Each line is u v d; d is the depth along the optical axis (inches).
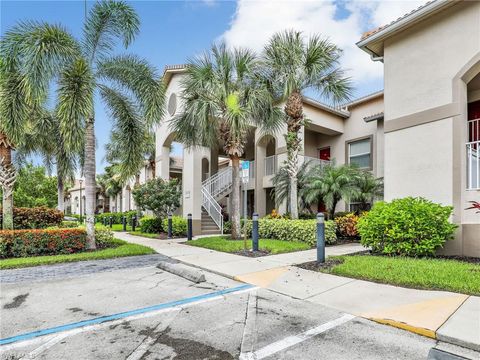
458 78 295.7
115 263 306.7
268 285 222.2
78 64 341.7
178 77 610.9
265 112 453.1
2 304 185.9
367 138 627.8
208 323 156.6
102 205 1724.9
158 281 238.7
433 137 311.0
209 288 219.3
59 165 590.6
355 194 455.5
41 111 440.8
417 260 264.7
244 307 179.8
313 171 513.3
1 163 398.6
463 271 219.1
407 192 328.5
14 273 264.7
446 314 154.3
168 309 177.3
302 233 409.4
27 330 149.0
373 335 140.5
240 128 424.8
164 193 613.3
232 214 459.5
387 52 355.9
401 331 144.0
